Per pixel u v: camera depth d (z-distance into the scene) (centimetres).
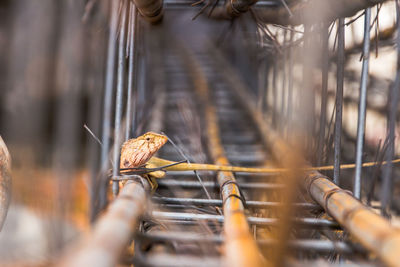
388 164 54
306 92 38
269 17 62
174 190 59
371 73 73
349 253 45
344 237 48
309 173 54
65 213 44
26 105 44
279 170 52
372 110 73
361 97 51
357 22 75
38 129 43
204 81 169
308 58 39
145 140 51
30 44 44
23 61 44
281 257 34
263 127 94
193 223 49
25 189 44
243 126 108
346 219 45
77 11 45
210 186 58
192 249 45
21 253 47
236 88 147
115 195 49
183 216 49
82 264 33
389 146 54
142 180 49
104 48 55
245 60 147
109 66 47
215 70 196
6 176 49
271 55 94
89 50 52
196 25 246
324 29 55
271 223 48
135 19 53
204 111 117
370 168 60
